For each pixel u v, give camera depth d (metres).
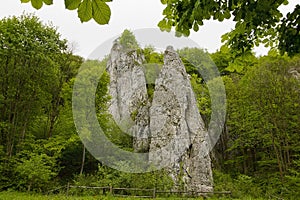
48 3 1.48
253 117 20.39
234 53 3.84
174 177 15.12
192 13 2.74
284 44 3.21
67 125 18.39
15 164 16.64
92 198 13.40
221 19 2.81
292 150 20.66
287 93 18.53
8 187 16.34
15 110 18.81
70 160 19.69
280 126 19.20
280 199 14.98
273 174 19.22
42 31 20.11
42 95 20.00
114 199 13.34
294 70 19.09
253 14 2.79
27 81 19.14
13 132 18.52
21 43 18.84
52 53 20.27
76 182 16.06
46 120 21.00
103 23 1.42
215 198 15.23
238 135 22.88
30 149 18.48
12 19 19.66
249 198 15.47
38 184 16.22
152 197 14.20
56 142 17.20
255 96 19.45
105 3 1.40
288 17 3.06
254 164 23.22
